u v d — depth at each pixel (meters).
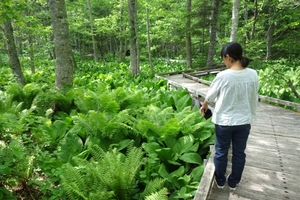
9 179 3.11
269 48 16.09
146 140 5.15
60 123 5.26
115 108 5.69
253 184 2.99
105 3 28.56
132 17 14.55
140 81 12.66
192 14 15.06
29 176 3.42
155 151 4.03
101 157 3.63
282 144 4.14
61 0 6.85
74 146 4.39
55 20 6.92
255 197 2.75
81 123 4.91
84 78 11.55
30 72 13.74
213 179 3.02
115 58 31.53
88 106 6.35
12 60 8.99
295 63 15.30
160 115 5.34
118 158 3.53
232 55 2.35
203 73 14.23
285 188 2.91
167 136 4.70
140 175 3.52
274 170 3.30
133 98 6.56
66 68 7.23
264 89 8.02
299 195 2.78
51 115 6.57
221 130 2.48
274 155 3.74
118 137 5.00
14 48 8.98
